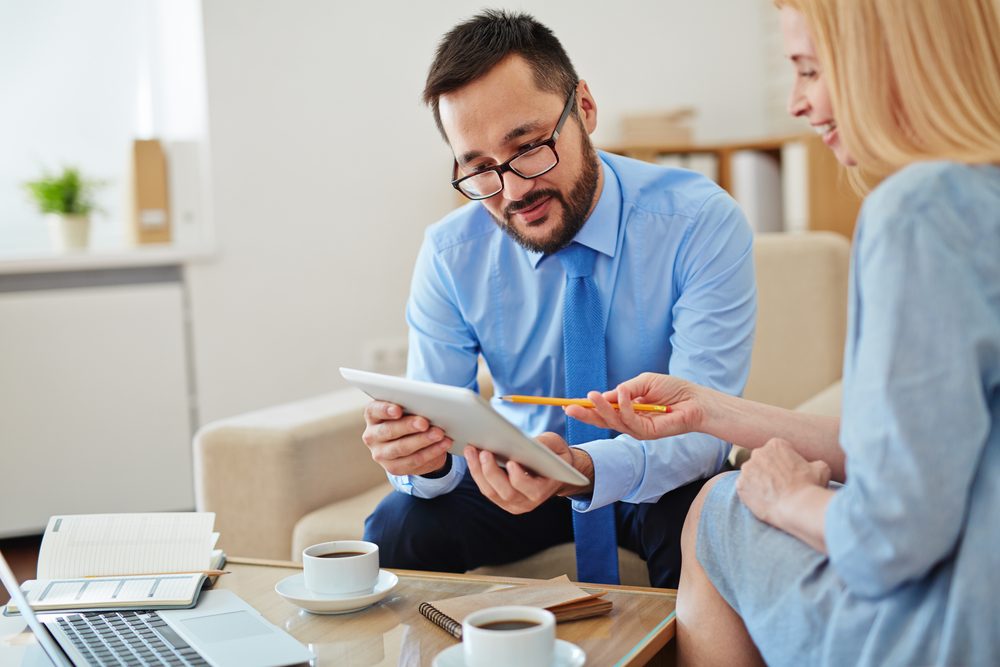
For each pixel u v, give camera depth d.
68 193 3.23
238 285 3.33
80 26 3.45
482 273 1.72
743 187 3.75
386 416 1.34
